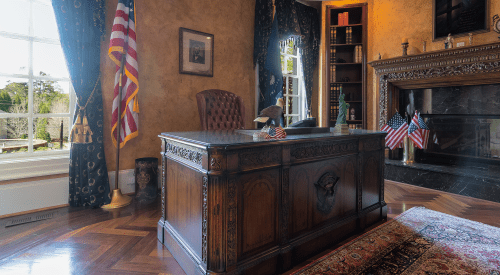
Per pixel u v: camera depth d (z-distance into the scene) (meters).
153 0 4.04
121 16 3.35
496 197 3.57
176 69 4.31
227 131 2.82
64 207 3.32
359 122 5.79
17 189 3.03
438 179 4.16
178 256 2.05
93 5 3.42
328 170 2.40
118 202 3.38
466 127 4.41
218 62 4.81
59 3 3.16
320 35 6.08
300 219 2.15
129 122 3.57
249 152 1.78
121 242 2.38
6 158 3.12
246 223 1.79
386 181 4.78
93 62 3.43
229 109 4.23
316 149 2.27
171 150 2.27
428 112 4.76
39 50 3.42
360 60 5.59
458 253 2.18
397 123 4.69
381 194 3.03
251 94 5.32
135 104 3.56
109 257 2.12
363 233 2.65
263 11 5.09
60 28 3.17
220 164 1.64
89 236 2.50
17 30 3.25
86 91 3.34
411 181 4.49
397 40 5.09
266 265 1.88
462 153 4.47
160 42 4.13
